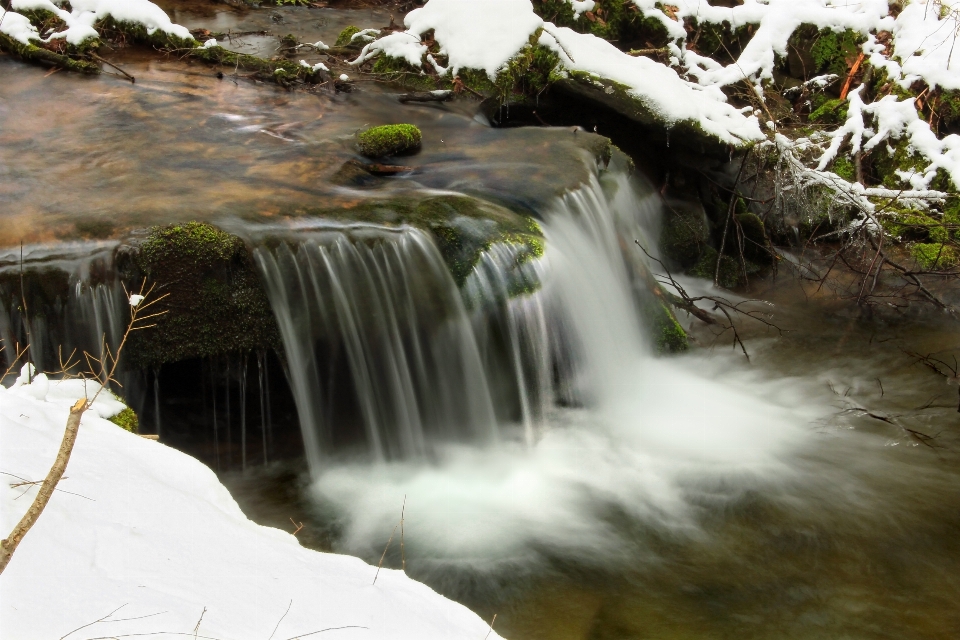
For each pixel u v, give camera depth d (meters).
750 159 9.18
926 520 5.59
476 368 6.14
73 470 3.11
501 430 6.27
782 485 5.92
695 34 11.28
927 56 10.26
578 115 9.00
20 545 2.61
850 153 10.07
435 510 5.53
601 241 7.30
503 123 9.06
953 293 8.75
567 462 6.13
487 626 2.91
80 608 2.44
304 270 5.65
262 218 5.82
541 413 6.37
